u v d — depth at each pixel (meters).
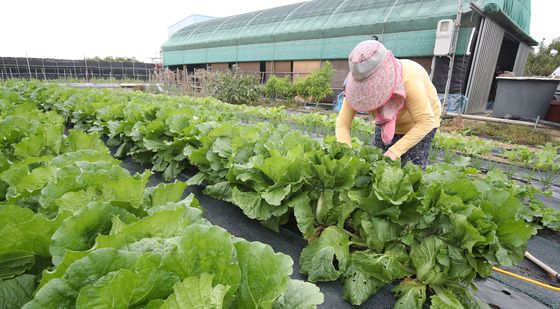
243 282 1.00
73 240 1.17
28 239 1.17
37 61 28.66
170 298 0.74
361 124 7.21
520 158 5.91
